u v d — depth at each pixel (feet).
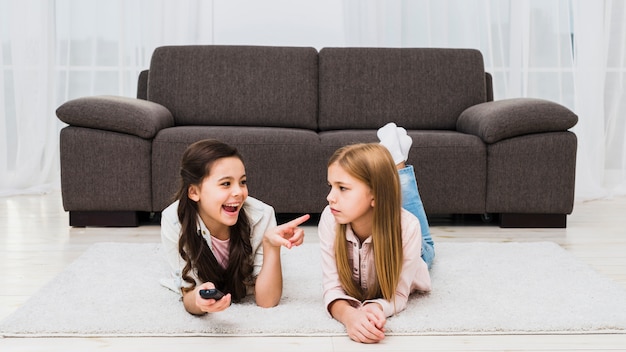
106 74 13.48
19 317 5.79
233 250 6.15
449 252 8.25
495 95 13.58
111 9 13.41
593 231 9.85
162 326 5.59
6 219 10.59
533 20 13.50
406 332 5.56
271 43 13.93
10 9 13.05
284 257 7.98
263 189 9.90
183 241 5.94
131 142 9.77
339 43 13.96
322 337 5.50
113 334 5.50
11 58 13.24
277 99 11.68
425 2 13.43
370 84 11.76
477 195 9.93
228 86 11.68
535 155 9.84
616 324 5.67
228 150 5.75
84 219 9.95
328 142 9.95
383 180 5.58
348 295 6.03
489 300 6.33
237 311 5.99
